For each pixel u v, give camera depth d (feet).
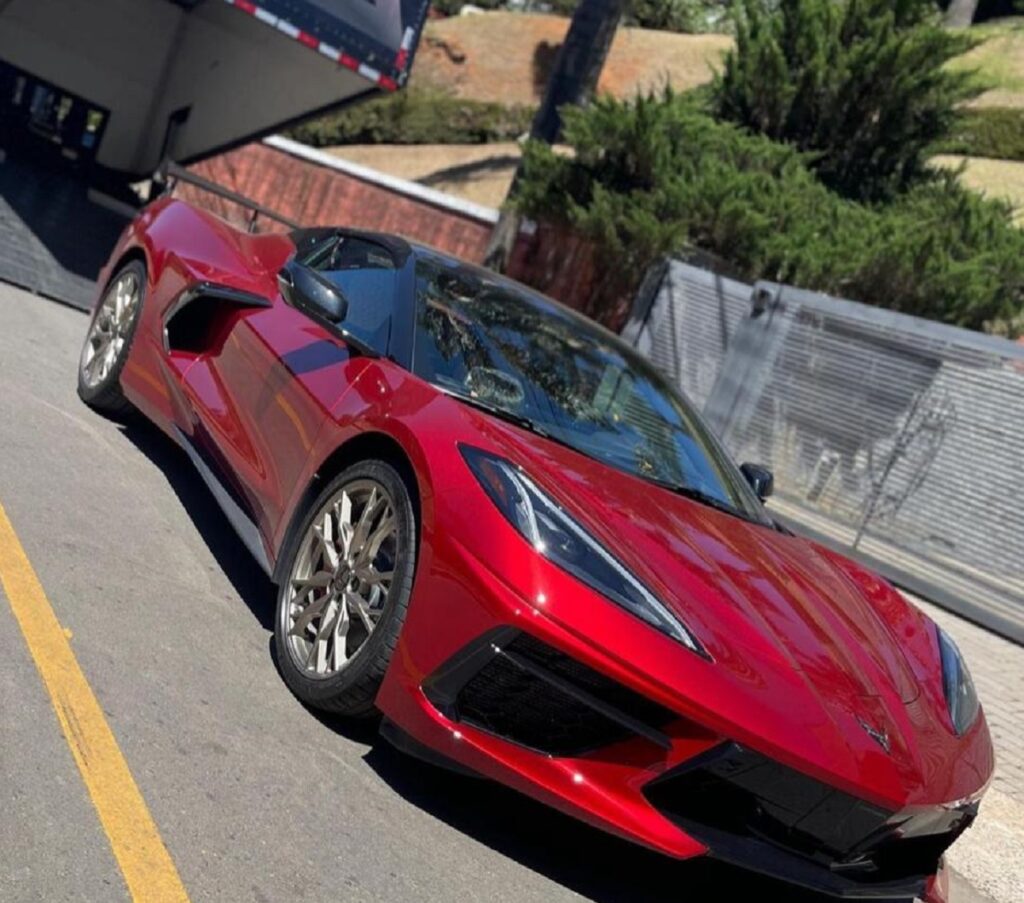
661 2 143.95
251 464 13.69
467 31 130.00
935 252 44.11
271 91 37.86
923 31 64.90
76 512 14.11
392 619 10.25
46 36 38.75
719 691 9.37
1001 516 30.89
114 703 9.94
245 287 15.76
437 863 9.52
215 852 8.47
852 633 11.37
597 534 10.16
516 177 56.08
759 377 39.29
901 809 9.70
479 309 14.37
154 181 35.47
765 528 13.88
